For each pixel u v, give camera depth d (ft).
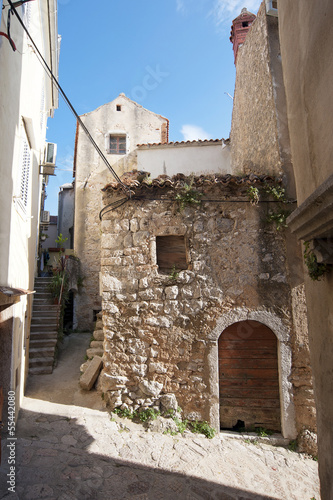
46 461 14.23
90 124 43.21
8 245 13.85
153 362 18.35
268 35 20.94
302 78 10.11
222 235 18.72
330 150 8.15
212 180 18.83
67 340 32.99
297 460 16.22
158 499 12.85
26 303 22.03
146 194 19.40
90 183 42.01
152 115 44.19
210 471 14.80
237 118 28.48
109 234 19.69
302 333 17.78
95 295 39.37
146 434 16.99
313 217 7.75
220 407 18.13
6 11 11.87
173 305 18.43
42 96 27.32
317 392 9.95
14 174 14.90
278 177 19.07
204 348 18.08
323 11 8.24
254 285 18.19
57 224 63.82
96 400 19.94
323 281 9.32
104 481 13.50
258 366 18.25
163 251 19.30
